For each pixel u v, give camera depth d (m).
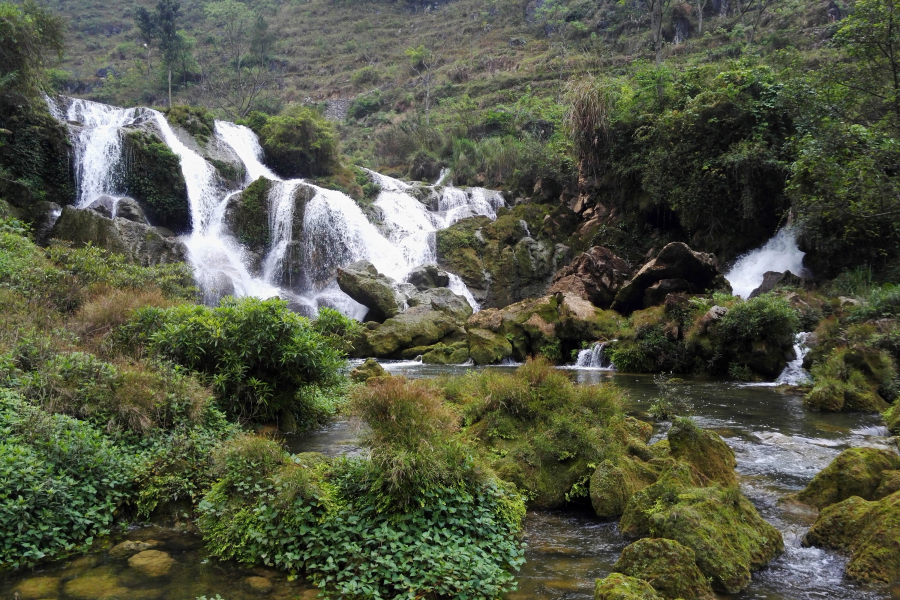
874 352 12.16
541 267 26.36
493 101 48.78
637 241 24.97
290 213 26.09
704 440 6.68
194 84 59.75
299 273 25.84
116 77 63.06
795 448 8.08
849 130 14.76
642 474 6.30
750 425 9.72
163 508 5.55
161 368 7.46
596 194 27.62
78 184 23.97
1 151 21.84
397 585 4.15
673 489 5.32
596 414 7.23
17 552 4.55
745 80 21.84
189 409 7.07
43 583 4.26
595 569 4.61
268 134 34.28
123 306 9.40
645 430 7.98
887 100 16.06
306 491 4.98
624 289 19.06
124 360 7.79
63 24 24.88
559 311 19.23
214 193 28.22
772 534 5.00
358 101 56.94
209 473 5.86
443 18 72.88
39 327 8.55
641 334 16.95
